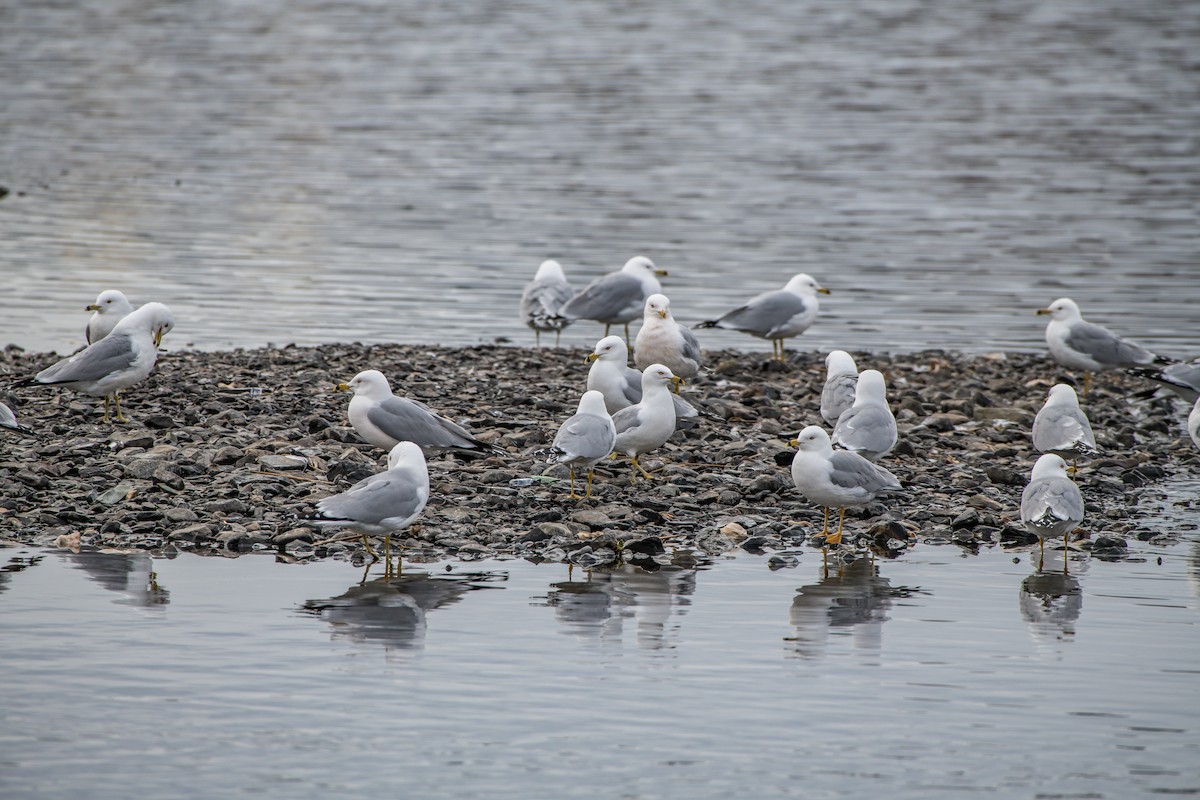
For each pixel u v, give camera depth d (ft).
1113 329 88.17
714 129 165.89
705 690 36.37
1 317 88.02
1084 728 34.47
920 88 191.52
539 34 238.48
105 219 121.80
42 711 34.47
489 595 42.93
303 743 33.22
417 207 128.36
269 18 257.75
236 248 111.65
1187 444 64.75
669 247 112.98
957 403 68.74
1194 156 149.28
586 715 34.88
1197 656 38.88
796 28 244.63
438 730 33.99
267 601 41.86
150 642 38.58
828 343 86.53
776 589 44.11
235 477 51.75
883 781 31.81
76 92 189.06
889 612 42.19
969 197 132.67
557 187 136.98
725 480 54.75
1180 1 268.00
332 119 172.76
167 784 31.32
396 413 52.13
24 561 44.55
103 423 58.34
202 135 163.32
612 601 42.68
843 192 135.13
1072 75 199.72
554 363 75.36
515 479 53.67
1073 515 46.16
